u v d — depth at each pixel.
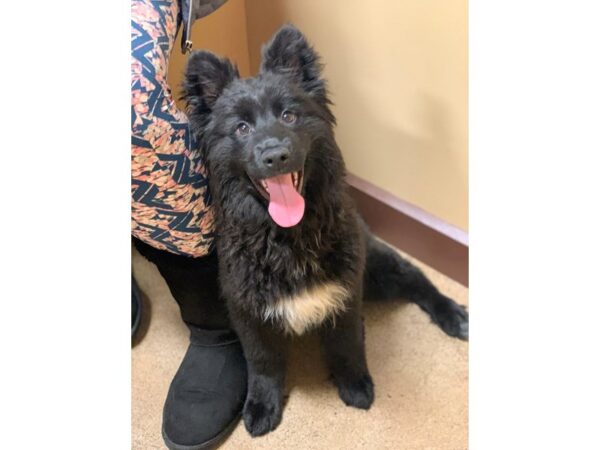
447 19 1.36
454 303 1.63
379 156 1.76
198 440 1.36
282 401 1.46
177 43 1.71
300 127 1.15
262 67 1.21
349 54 1.65
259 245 1.22
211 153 1.19
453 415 1.42
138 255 1.89
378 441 1.38
